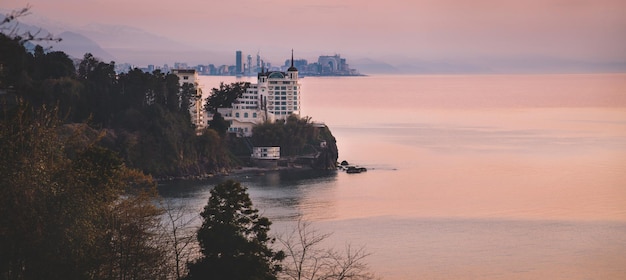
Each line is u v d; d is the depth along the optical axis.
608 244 192.25
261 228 109.12
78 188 84.81
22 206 76.75
